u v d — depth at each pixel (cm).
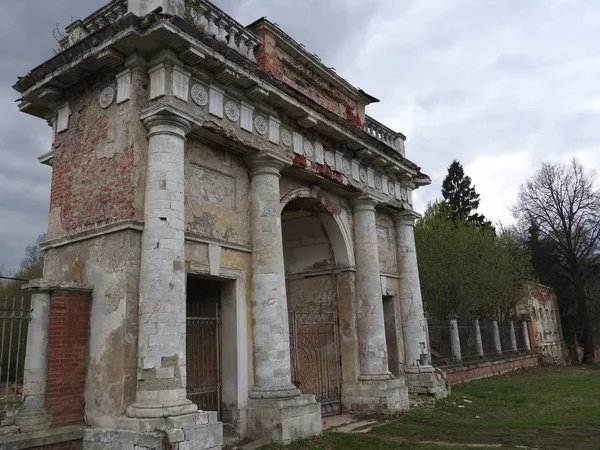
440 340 2505
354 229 1691
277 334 1173
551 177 4438
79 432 912
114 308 945
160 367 889
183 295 957
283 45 1500
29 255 4216
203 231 1109
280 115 1347
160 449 813
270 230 1227
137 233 970
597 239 4216
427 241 3166
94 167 1064
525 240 4662
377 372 1553
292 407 1119
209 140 1154
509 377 2680
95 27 1142
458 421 1389
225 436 1105
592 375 2806
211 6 1152
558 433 1212
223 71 1109
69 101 1170
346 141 1584
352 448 1077
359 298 1631
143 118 1004
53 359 926
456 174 5481
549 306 4372
